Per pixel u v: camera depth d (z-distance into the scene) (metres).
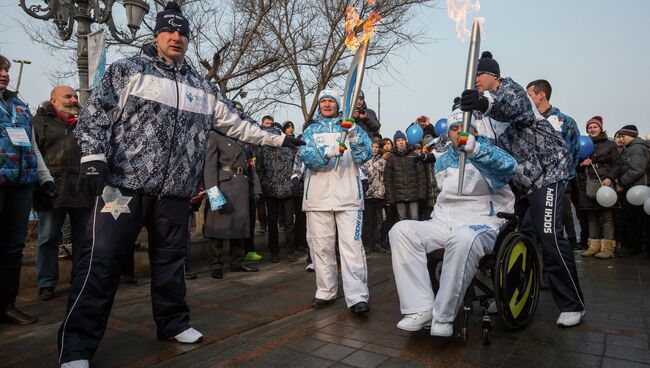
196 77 2.98
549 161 3.17
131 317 3.54
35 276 4.56
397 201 6.96
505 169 2.85
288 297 4.18
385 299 4.08
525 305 3.12
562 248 3.16
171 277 2.95
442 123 7.66
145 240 6.39
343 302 4.03
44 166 3.64
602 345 2.82
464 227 2.84
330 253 3.87
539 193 3.18
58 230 4.09
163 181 2.73
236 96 9.34
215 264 5.05
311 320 3.49
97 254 2.57
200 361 2.68
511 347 2.83
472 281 2.88
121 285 4.63
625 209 6.58
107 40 8.39
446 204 3.18
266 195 6.06
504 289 2.83
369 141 3.83
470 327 3.22
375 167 6.93
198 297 4.19
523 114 2.99
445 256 2.80
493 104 2.84
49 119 4.13
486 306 2.92
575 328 3.15
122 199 2.63
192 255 6.13
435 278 3.27
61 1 5.40
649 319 3.35
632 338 2.94
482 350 2.78
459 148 2.74
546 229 3.16
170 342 3.00
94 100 2.48
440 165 3.26
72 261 4.32
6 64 3.20
